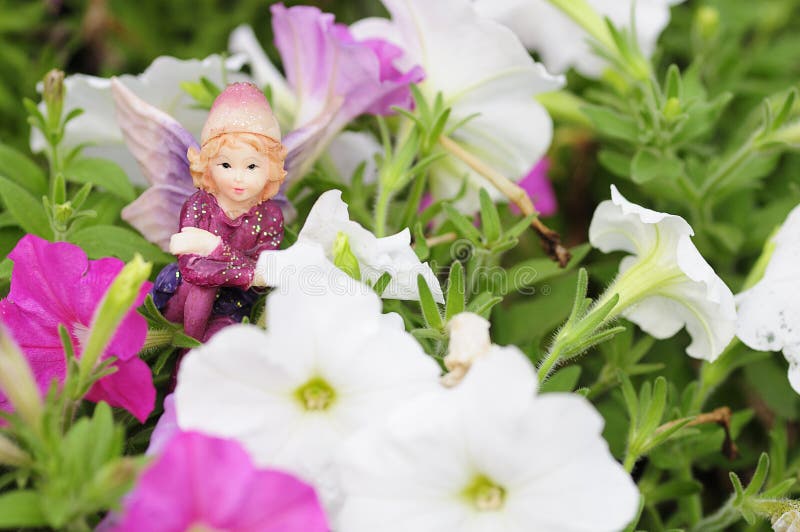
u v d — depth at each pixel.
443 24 0.60
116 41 0.80
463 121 0.60
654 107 0.65
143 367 0.51
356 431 0.49
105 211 0.61
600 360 0.65
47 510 0.48
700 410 0.63
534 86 0.61
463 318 0.50
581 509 0.48
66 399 0.50
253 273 0.52
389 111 0.60
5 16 0.76
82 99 0.62
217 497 0.47
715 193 0.67
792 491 0.62
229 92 0.52
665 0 0.72
